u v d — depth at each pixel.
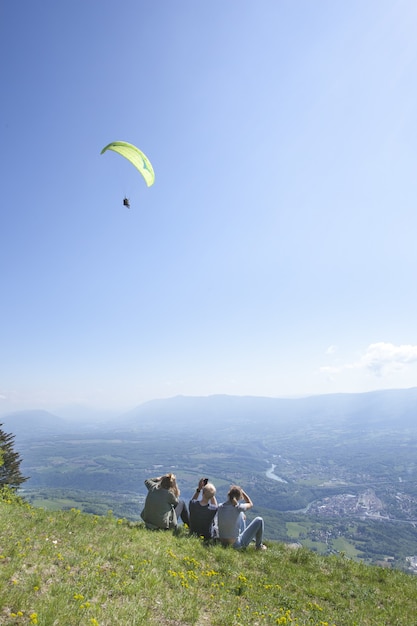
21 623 4.61
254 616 6.54
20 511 10.80
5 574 5.83
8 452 43.81
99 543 8.58
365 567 11.37
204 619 6.05
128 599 5.99
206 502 11.11
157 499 11.00
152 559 8.00
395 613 8.35
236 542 10.63
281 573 9.43
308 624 6.77
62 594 5.54
